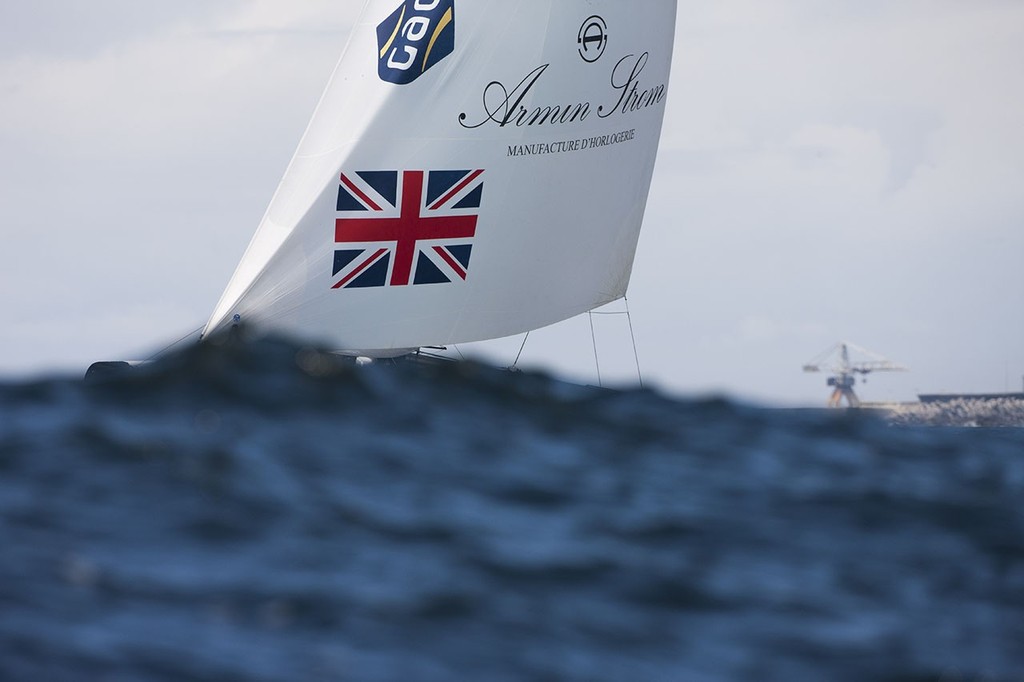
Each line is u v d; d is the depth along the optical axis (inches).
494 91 3720.5
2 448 1483.8
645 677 1015.0
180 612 1039.0
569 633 1090.1
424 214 3681.1
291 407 1833.2
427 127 3661.4
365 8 3673.7
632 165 4082.2
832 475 1879.9
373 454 1658.5
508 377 2332.7
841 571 1358.3
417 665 985.5
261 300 3587.6
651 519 1497.3
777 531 1501.0
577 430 2020.2
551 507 1513.3
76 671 912.3
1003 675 1079.0
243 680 926.4
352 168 3609.7
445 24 3654.0
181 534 1232.2
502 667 1000.9
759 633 1138.7
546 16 3759.8
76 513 1263.5
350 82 3646.7
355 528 1318.9
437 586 1164.5
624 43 3944.4
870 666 1080.2
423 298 3720.5
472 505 1478.8
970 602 1286.9
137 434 1578.5
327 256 3612.2
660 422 2185.0
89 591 1060.5
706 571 1304.1
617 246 4111.7
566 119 3865.7
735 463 1908.2
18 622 981.8
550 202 3882.9
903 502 1705.2
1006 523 1622.8
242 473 1460.4
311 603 1085.8
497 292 3836.1
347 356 3671.3
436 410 1985.7
